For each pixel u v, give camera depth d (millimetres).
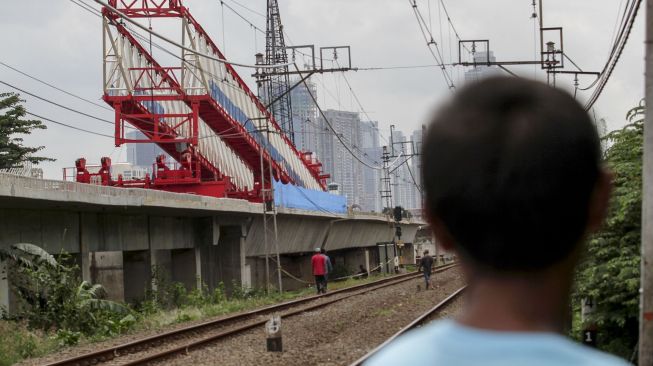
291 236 46625
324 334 17938
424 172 1606
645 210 6504
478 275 1554
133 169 44000
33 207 23719
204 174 44875
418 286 31266
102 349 16625
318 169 65125
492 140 1524
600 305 9453
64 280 21516
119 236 29641
